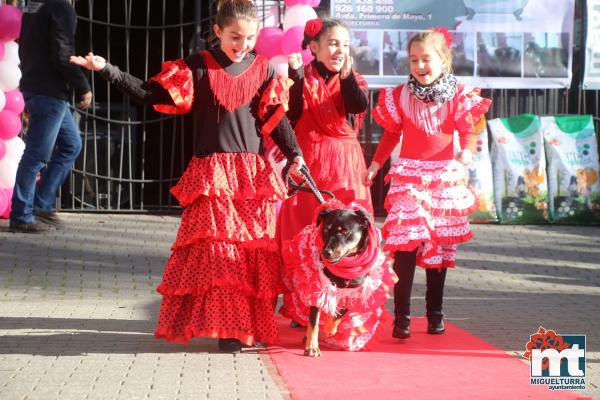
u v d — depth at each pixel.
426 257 5.69
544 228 10.38
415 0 10.20
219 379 4.73
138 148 11.68
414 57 5.62
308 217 5.86
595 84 10.73
